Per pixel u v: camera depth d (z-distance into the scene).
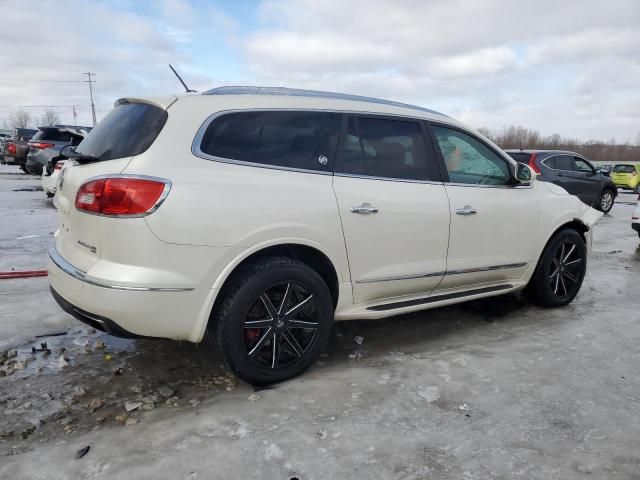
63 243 3.12
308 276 3.06
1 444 2.41
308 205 3.04
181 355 3.46
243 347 2.91
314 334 3.17
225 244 2.76
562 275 4.71
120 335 2.75
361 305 3.45
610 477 2.26
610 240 9.32
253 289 2.87
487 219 3.97
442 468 2.29
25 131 23.67
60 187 3.27
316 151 3.21
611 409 2.84
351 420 2.67
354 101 3.52
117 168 2.68
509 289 4.31
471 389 3.04
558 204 4.59
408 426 2.62
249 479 2.19
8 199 11.95
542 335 3.98
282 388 3.03
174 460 2.31
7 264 5.81
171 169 2.69
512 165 4.28
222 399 2.88
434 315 4.45
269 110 3.11
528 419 2.71
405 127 3.69
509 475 2.26
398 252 3.47
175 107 2.87
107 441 2.45
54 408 2.75
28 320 4.05
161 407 2.79
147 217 2.58
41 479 2.17
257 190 2.89
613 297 5.17
